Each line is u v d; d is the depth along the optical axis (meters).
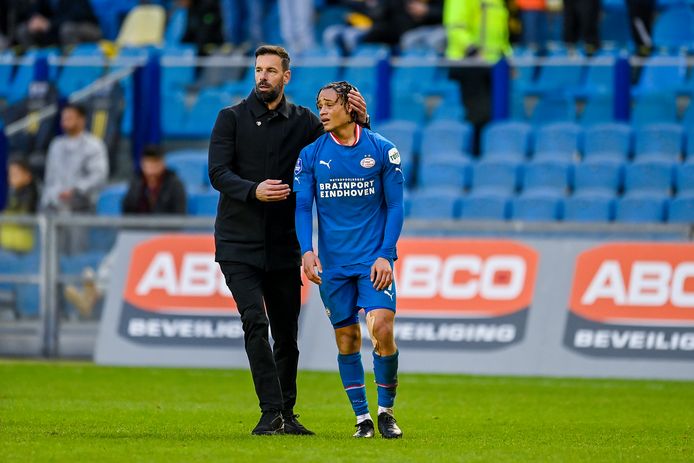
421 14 65.81
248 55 65.94
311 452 21.33
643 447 23.47
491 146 55.53
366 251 23.62
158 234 45.59
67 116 55.38
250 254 24.44
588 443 24.14
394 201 23.59
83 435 24.30
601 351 41.38
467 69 57.38
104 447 22.02
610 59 56.81
